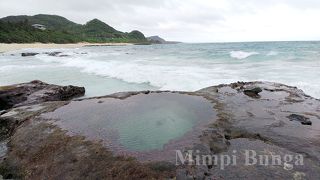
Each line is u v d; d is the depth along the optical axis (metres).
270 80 13.55
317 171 4.51
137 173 4.61
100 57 34.44
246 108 7.71
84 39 131.88
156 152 5.20
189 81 14.22
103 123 6.85
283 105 8.00
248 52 32.47
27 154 5.68
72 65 24.52
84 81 16.31
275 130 6.12
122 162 4.91
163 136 5.93
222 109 7.63
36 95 11.36
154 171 4.60
